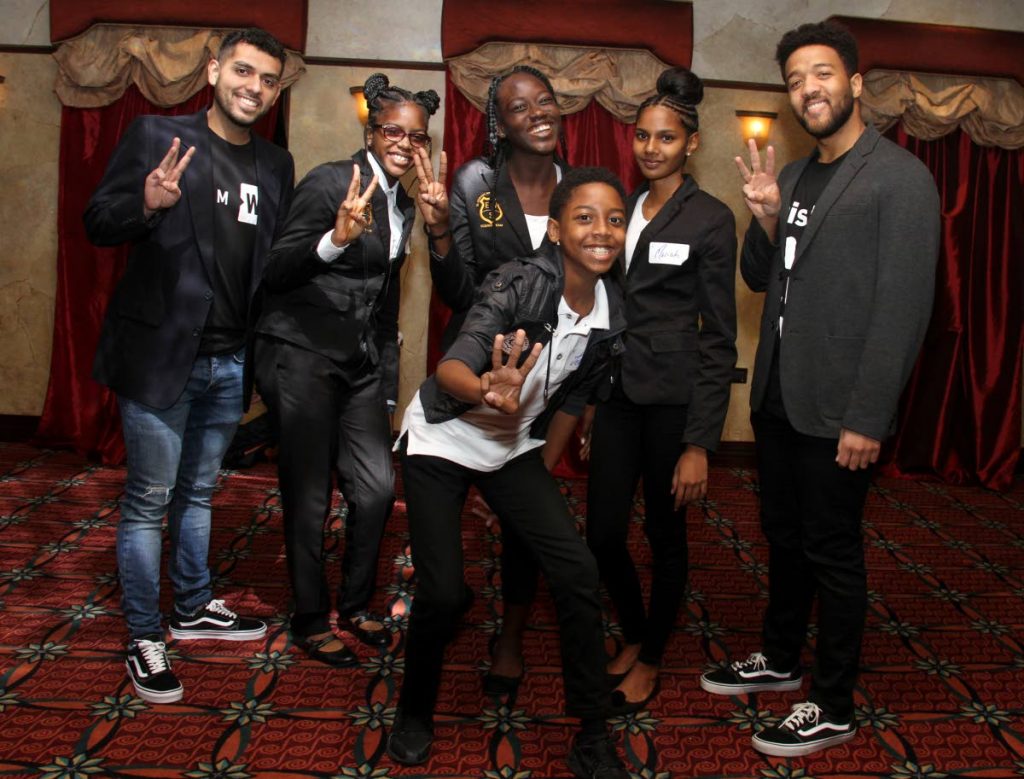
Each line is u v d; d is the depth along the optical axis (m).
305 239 2.35
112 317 2.34
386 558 3.48
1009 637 2.96
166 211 2.21
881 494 4.87
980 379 5.20
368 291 2.52
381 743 2.16
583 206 1.81
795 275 2.12
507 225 2.30
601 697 1.93
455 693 2.43
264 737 2.16
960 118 5.07
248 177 2.44
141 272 2.30
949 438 5.26
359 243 2.46
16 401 5.23
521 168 2.32
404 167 2.50
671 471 2.29
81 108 4.90
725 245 2.23
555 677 2.54
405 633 2.79
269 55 2.34
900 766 2.13
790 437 2.30
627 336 2.29
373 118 2.49
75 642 2.62
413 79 5.09
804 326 2.10
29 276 5.15
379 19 5.04
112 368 2.31
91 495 4.17
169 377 2.28
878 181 1.99
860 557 2.13
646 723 2.30
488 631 2.84
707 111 5.24
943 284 5.18
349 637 2.74
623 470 2.32
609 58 5.00
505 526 2.07
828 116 2.05
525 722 2.29
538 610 3.02
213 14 4.82
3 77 5.00
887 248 1.97
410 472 1.96
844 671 2.14
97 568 3.23
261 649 2.63
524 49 4.96
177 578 2.63
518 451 1.97
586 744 1.97
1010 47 5.09
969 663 2.74
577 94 4.95
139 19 4.80
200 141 2.36
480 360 1.79
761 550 3.78
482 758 2.11
